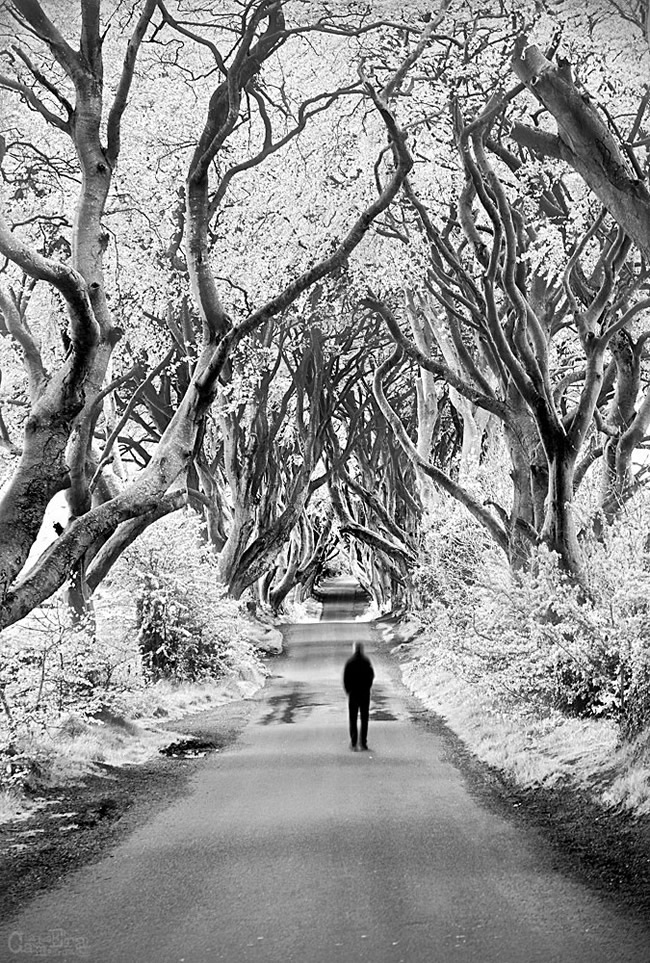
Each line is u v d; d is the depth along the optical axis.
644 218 9.53
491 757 13.87
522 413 17.97
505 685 15.58
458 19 16.12
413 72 17.58
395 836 9.19
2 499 10.98
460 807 10.61
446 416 43.44
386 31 17.31
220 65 14.77
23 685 13.02
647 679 11.25
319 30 15.55
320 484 41.88
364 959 5.60
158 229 21.44
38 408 10.92
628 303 19.61
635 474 23.14
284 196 21.84
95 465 18.70
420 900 6.89
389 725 19.39
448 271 21.55
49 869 8.16
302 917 6.54
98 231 12.20
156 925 6.45
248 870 7.98
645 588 11.69
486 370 24.34
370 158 20.41
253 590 55.53
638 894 6.79
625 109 16.98
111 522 12.01
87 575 17.59
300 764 14.30
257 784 12.57
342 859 8.29
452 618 20.05
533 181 19.11
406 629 45.03
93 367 12.48
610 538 15.23
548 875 7.46
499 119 17.41
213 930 6.29
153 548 26.09
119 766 14.08
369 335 32.81
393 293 23.31
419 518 44.06
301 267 22.89
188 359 22.27
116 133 12.31
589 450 21.45
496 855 8.23
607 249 16.78
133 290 22.38
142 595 25.61
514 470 18.69
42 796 11.64
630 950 5.59
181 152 20.50
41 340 22.66
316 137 20.94
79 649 15.05
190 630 26.48
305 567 64.50
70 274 10.13
